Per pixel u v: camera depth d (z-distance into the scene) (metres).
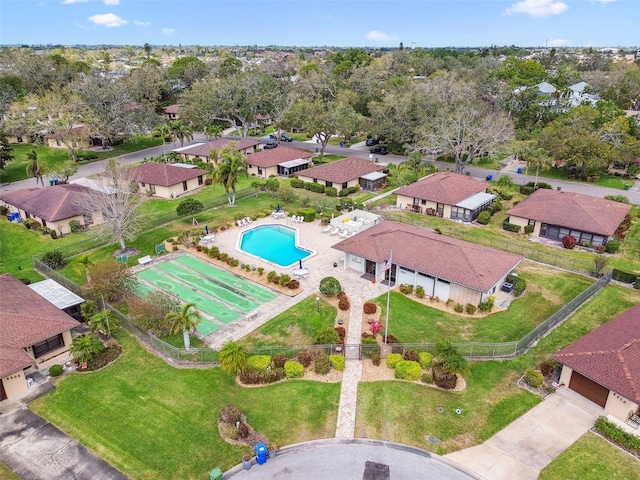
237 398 30.55
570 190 73.50
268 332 37.91
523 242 55.47
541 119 106.00
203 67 157.38
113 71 184.12
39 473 25.33
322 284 42.44
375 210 66.25
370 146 103.88
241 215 62.47
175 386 31.73
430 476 24.91
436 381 31.50
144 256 51.81
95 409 29.88
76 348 33.78
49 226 59.09
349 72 159.50
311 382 31.81
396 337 36.97
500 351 34.59
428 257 43.25
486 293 40.31
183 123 102.31
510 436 27.42
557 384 31.81
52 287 42.50
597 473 24.88
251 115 102.25
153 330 37.53
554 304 42.00
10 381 30.78
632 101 124.44
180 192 74.94
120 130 97.75
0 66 135.62
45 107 89.38
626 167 80.25
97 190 57.44
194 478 24.95
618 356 29.81
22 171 86.06
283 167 83.25
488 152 82.56
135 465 25.78
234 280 46.62
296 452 26.55
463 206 61.41
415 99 92.00
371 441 27.14
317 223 61.53
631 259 50.66
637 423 28.11
